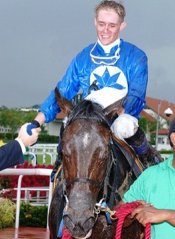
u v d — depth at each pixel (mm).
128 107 5508
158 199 4211
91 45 5898
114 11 5719
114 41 5773
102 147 4512
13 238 8867
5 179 11977
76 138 4512
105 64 5770
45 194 12547
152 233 4324
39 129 4375
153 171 4305
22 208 10625
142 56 5777
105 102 4961
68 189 4500
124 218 4328
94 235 4934
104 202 4730
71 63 5926
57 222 5207
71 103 5016
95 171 4465
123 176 5156
